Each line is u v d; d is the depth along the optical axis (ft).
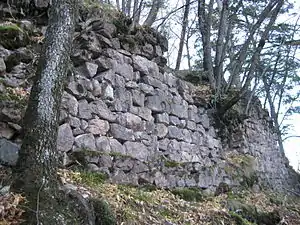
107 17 23.57
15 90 17.78
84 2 23.20
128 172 21.49
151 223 16.72
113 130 21.99
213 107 33.40
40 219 12.00
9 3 20.18
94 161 19.52
